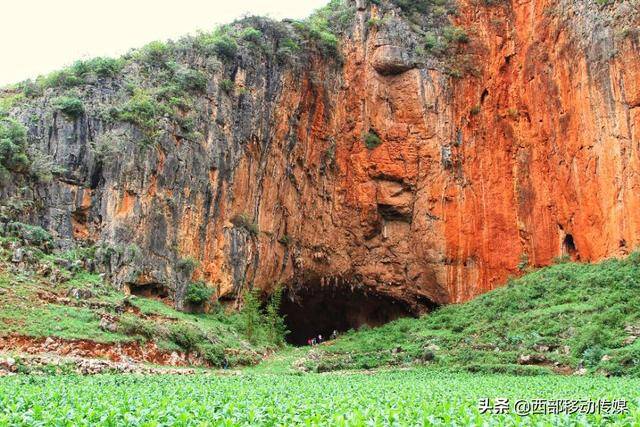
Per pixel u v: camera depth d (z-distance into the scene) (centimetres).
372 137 4238
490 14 4481
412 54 4334
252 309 3206
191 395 1208
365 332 3709
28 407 998
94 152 3023
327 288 4162
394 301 4184
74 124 3067
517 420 872
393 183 4209
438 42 4409
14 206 2741
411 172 4175
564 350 2538
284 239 3938
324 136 4191
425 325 3522
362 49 4391
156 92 3375
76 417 866
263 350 3069
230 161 3603
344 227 4175
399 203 4156
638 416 871
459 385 1759
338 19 4512
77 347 2131
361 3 4503
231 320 3281
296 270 4012
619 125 3562
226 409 952
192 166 3359
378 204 4184
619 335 2477
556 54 4031
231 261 3488
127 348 2278
